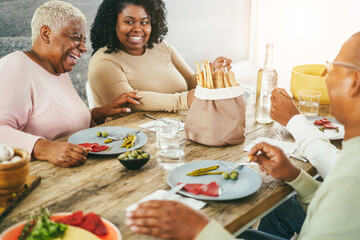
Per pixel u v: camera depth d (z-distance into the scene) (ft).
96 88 7.66
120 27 7.56
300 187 4.02
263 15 13.75
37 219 3.13
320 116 6.44
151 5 7.75
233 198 3.63
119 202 3.71
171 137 4.71
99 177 4.22
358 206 2.58
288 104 4.96
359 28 11.51
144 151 4.95
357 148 2.75
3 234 2.94
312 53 12.76
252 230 4.79
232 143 5.12
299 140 4.75
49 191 3.90
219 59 6.75
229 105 4.98
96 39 7.91
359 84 2.78
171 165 4.51
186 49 12.17
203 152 4.95
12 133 4.79
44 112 5.63
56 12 5.47
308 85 7.12
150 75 8.00
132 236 3.17
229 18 13.29
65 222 3.17
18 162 3.57
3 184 3.57
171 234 2.66
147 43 8.25
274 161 3.99
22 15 8.51
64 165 4.44
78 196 3.81
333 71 2.94
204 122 5.04
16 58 5.46
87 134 5.43
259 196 3.85
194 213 2.70
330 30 12.16
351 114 2.89
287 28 13.21
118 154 4.82
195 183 3.98
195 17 12.10
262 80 5.95
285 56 13.50
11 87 5.25
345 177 2.67
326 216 2.68
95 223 3.17
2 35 8.24
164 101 6.70
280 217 5.95
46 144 4.65
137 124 6.01
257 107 6.07
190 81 8.83
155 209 2.68
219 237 2.62
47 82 5.70
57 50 5.62
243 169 4.27
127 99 6.65
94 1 9.74
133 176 4.25
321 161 4.49
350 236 2.60
